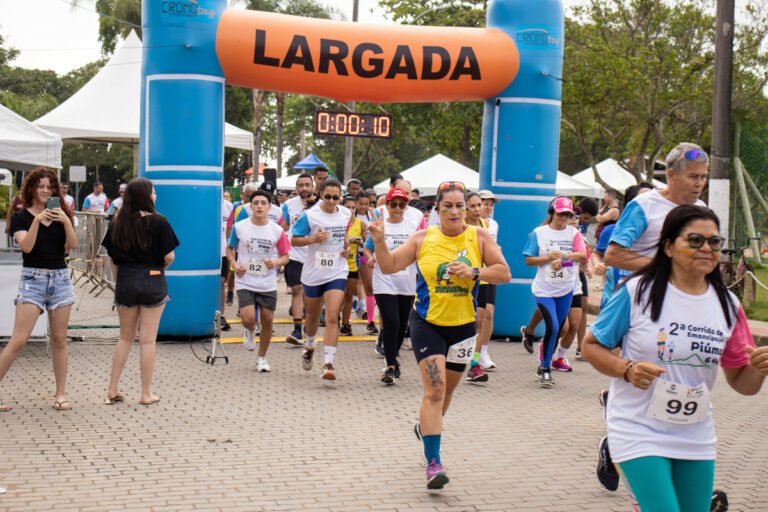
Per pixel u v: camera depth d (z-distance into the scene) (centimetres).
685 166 525
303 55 1078
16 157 1079
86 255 1585
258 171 3462
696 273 362
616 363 368
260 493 535
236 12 1086
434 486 536
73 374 880
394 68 1103
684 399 362
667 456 363
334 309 872
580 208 1098
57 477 556
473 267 559
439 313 561
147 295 752
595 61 2208
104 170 5588
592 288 2023
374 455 627
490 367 987
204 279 1085
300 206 1194
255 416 735
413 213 977
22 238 702
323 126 1289
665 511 350
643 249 548
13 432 661
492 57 1130
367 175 6059
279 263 905
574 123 2472
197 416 728
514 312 1189
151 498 519
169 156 1063
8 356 709
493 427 722
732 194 2317
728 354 377
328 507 513
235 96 4516
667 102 2322
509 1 1157
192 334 1084
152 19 1061
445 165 2561
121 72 1834
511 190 1170
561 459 631
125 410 740
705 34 2322
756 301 1639
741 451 671
